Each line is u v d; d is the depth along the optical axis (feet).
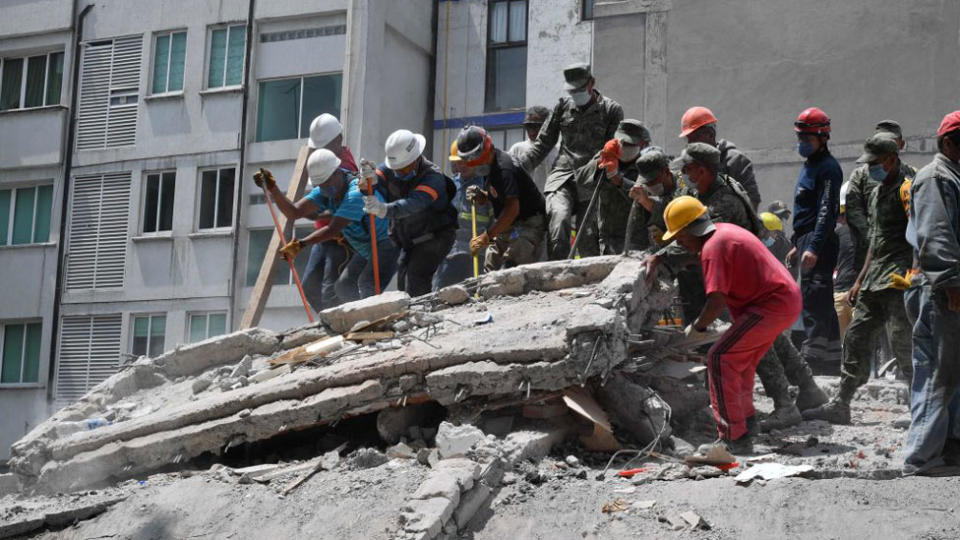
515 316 24.20
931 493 16.81
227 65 73.41
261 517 19.60
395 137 28.66
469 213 36.32
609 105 29.32
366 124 68.85
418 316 25.39
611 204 27.43
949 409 17.89
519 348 21.18
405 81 73.41
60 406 73.67
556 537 17.17
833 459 20.11
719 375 20.63
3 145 78.02
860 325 23.90
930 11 54.13
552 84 72.08
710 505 17.33
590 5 72.18
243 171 71.61
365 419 23.75
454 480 17.85
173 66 75.00
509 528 17.65
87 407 27.37
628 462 20.30
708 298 20.39
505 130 73.92
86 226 75.25
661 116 57.77
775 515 16.78
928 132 53.52
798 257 29.89
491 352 21.40
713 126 27.27
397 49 72.74
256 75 72.54
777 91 55.93
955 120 17.79
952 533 15.55
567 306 23.91
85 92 76.89
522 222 28.73
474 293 26.58
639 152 26.84
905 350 22.97
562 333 21.57
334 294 31.12
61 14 77.82
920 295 18.28
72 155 76.38
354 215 29.35
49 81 78.54
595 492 18.29
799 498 17.08
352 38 69.72
